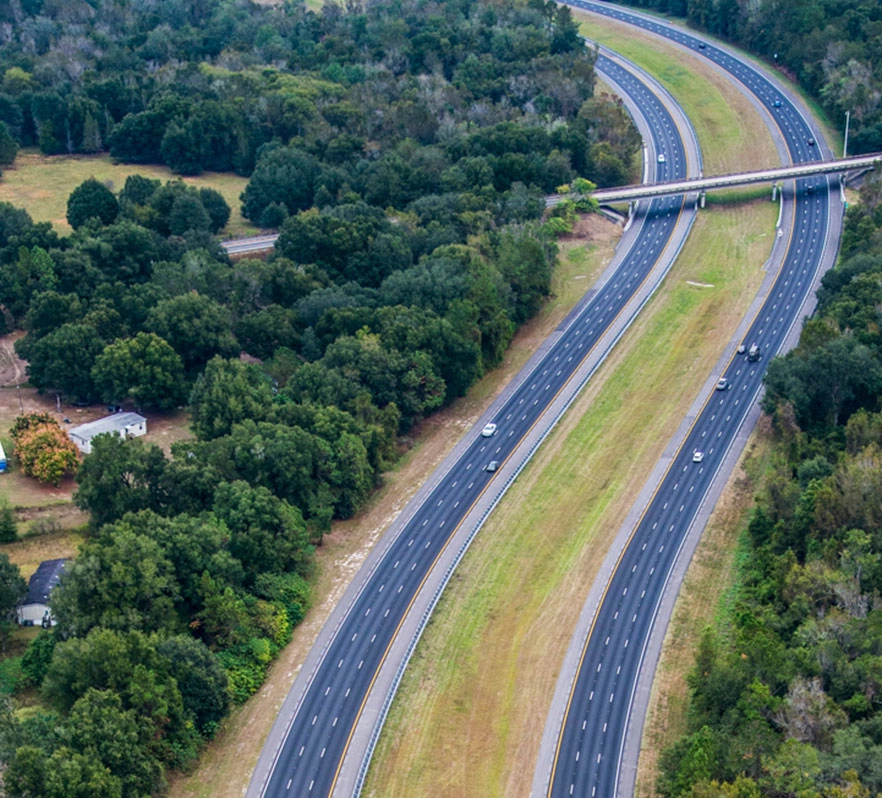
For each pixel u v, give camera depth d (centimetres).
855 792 18875
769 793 19575
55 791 19750
